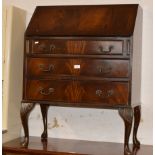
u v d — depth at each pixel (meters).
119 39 2.11
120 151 2.25
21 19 2.67
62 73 2.22
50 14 2.41
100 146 2.41
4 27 2.54
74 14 2.36
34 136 2.74
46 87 2.25
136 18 2.25
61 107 2.68
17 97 2.67
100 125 2.60
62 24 2.31
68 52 2.21
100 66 2.14
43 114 2.63
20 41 2.67
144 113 2.50
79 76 2.19
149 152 2.24
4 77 2.55
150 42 2.49
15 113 2.65
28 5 2.79
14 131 2.66
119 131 2.56
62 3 2.72
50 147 2.33
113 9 2.33
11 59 2.56
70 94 2.20
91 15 2.32
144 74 2.50
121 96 2.10
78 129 2.65
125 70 2.10
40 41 2.27
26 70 2.29
